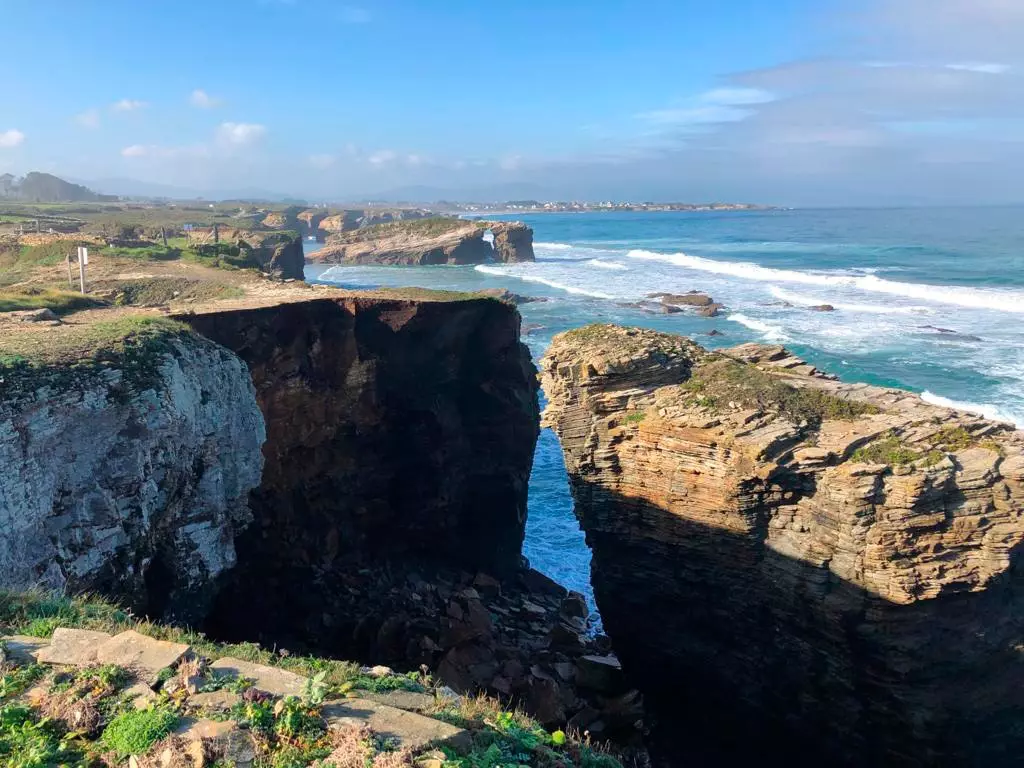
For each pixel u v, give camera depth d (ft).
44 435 63.21
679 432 82.02
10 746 29.78
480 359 127.75
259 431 96.27
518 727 36.45
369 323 116.88
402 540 127.34
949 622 66.64
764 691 79.77
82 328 86.43
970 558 65.36
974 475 66.49
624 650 93.50
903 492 66.39
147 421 72.95
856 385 87.15
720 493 79.46
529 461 134.00
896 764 69.41
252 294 138.00
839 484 69.92
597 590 95.61
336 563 119.03
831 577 71.31
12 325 96.22
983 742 68.85
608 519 91.40
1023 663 68.23
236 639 100.32
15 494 59.52
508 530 132.87
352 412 117.29
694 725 87.71
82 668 35.70
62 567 62.80
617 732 86.74
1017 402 158.10
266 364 108.27
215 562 84.17
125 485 69.72
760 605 79.00
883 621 67.46
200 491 83.41
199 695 33.55
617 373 88.94
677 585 86.38
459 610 110.11
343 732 31.50
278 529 110.73
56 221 412.77
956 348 204.74
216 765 28.91
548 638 108.58
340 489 118.83
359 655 99.55
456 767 29.27
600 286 364.79
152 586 76.18
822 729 74.64
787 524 75.20
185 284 163.43
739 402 81.56
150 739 30.07
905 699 67.36
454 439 126.93
